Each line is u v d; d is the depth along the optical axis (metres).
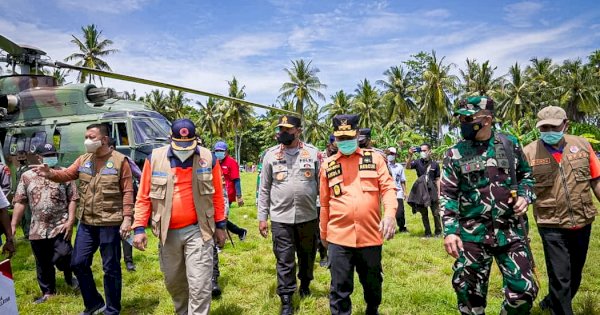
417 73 62.47
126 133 9.20
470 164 3.18
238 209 12.16
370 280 3.72
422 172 8.30
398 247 7.19
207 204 3.72
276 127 4.53
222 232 3.90
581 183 3.68
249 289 5.21
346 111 54.97
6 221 3.86
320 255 6.28
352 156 3.71
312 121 57.16
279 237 4.39
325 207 3.78
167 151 3.72
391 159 8.70
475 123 3.13
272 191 4.51
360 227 3.59
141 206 3.72
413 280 5.37
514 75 50.25
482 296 3.30
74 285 5.32
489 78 50.56
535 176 3.81
